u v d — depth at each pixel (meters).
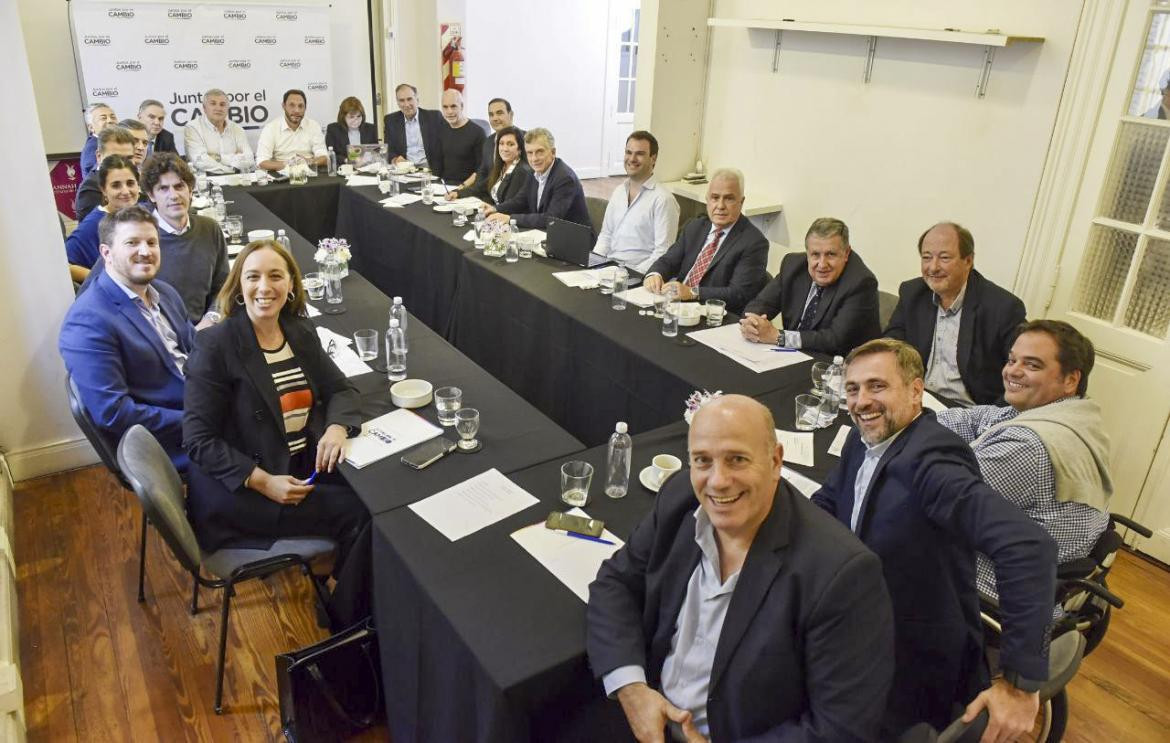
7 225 2.94
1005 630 1.48
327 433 2.26
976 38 3.50
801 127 4.71
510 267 3.88
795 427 2.39
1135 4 2.99
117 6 5.97
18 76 2.81
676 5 4.96
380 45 7.38
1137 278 3.10
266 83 6.75
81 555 2.83
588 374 3.22
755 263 3.53
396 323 2.76
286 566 2.19
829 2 4.37
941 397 2.79
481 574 1.73
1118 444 3.18
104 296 2.58
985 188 3.80
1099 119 3.19
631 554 1.62
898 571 1.63
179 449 2.61
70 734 2.13
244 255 2.25
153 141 5.44
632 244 4.20
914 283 3.03
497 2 7.84
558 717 1.57
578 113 8.75
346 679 2.03
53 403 3.21
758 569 1.40
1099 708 2.38
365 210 5.18
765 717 1.42
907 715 1.67
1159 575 2.98
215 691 2.25
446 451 2.21
